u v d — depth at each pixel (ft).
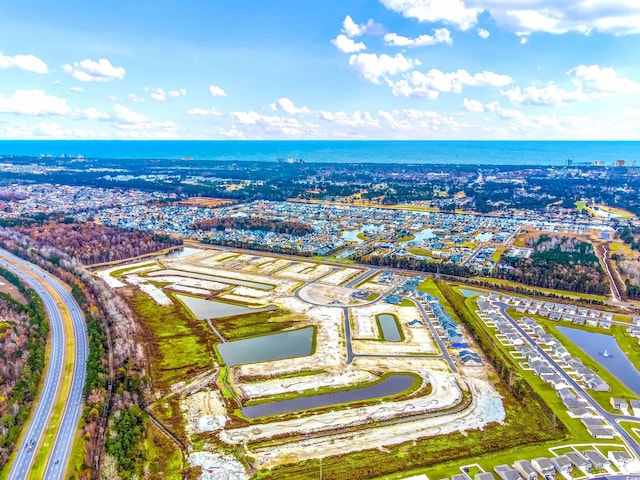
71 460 512.63
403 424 593.42
